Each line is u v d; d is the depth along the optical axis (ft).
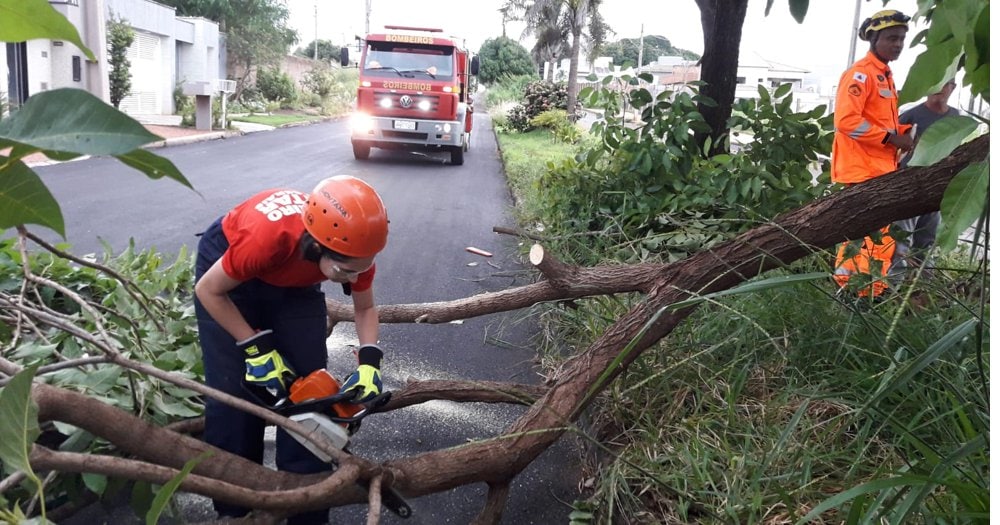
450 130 55.36
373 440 11.78
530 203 31.50
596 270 13.35
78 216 27.43
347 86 171.53
